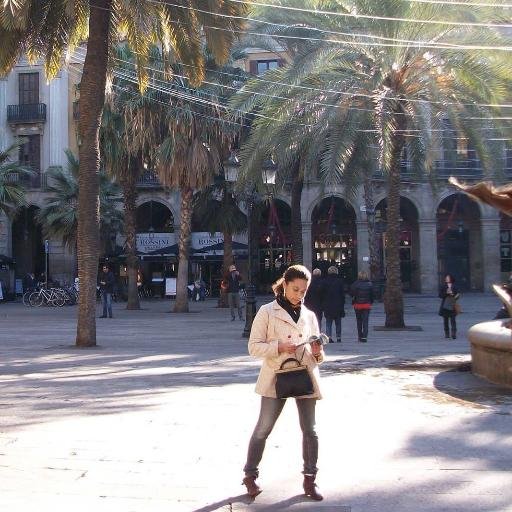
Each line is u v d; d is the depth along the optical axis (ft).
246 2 49.60
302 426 17.42
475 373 36.22
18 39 49.39
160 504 17.39
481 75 55.26
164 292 143.64
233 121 84.28
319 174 65.16
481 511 16.62
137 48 53.31
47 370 38.70
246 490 18.24
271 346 16.58
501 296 20.94
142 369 38.81
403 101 59.62
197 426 25.02
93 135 49.78
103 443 22.89
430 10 53.78
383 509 16.88
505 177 63.41
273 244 147.95
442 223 148.56
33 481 19.20
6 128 140.87
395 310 66.54
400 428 24.52
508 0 53.72
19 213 137.69
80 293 50.72
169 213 150.41
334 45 56.13
